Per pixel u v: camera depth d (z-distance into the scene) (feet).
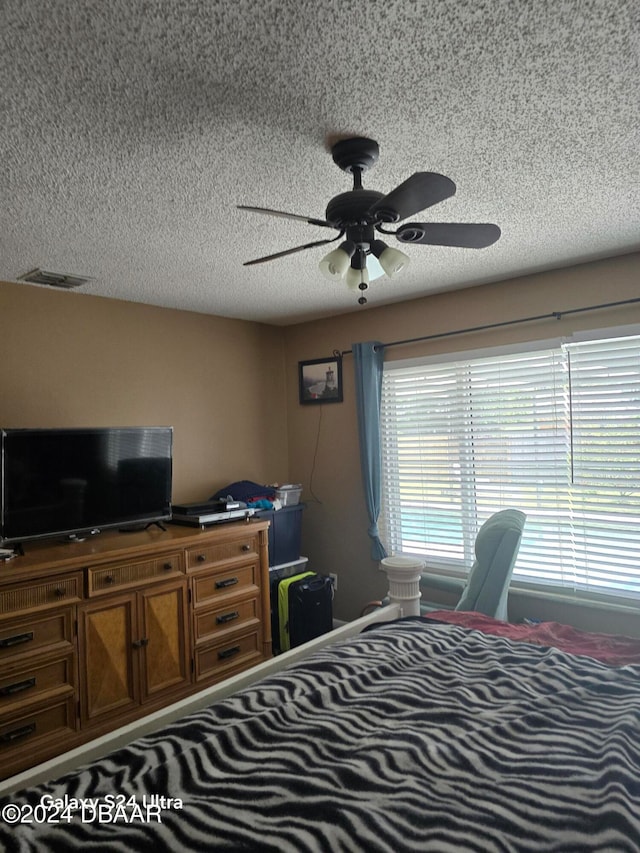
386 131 5.41
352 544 13.33
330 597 12.17
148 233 7.80
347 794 3.79
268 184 6.41
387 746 4.30
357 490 13.25
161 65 4.31
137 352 11.66
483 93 4.83
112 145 5.47
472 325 11.32
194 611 9.77
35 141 5.35
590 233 8.39
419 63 4.41
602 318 9.72
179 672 9.53
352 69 4.45
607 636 6.84
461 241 5.89
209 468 12.89
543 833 3.41
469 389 11.50
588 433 9.96
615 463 9.66
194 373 12.69
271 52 4.22
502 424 11.04
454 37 4.13
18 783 4.14
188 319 12.64
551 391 10.40
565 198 7.11
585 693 5.17
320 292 11.21
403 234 5.59
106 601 8.61
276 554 12.64
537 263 9.84
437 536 12.01
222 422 13.21
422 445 12.26
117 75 4.41
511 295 10.77
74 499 9.32
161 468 10.62
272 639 11.93
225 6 3.75
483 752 4.25
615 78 4.66
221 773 4.04
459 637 6.50
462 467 11.60
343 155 5.58
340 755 4.23
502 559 8.61
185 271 9.57
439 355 11.84
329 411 13.79
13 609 7.64
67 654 8.12
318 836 3.41
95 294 10.92
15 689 7.58
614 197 7.10
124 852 3.30
